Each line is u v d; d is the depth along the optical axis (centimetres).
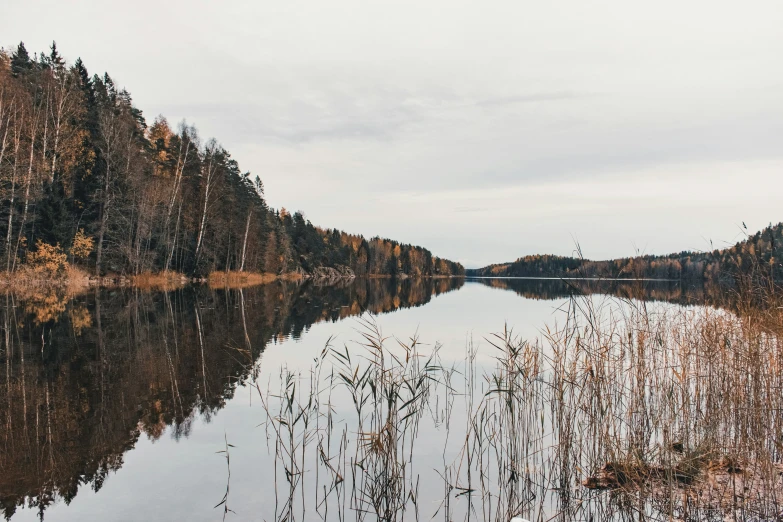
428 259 17112
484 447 658
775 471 497
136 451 605
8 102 2644
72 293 2469
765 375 623
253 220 4922
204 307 2189
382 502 499
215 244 4253
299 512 471
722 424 634
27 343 1236
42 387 865
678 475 537
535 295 4247
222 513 463
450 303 3145
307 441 656
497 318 2116
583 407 645
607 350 688
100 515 454
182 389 873
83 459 578
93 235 3141
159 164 3903
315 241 8719
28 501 478
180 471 553
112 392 846
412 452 640
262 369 1039
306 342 1376
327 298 3316
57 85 3012
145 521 445
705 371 741
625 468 537
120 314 1808
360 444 645
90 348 1202
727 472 539
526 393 742
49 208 2809
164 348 1224
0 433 650
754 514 452
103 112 3195
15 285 2509
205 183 4031
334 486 529
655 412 670
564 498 513
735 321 702
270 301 2733
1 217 2712
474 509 489
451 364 1142
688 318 857
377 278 11006
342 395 879
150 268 3541
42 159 2784
